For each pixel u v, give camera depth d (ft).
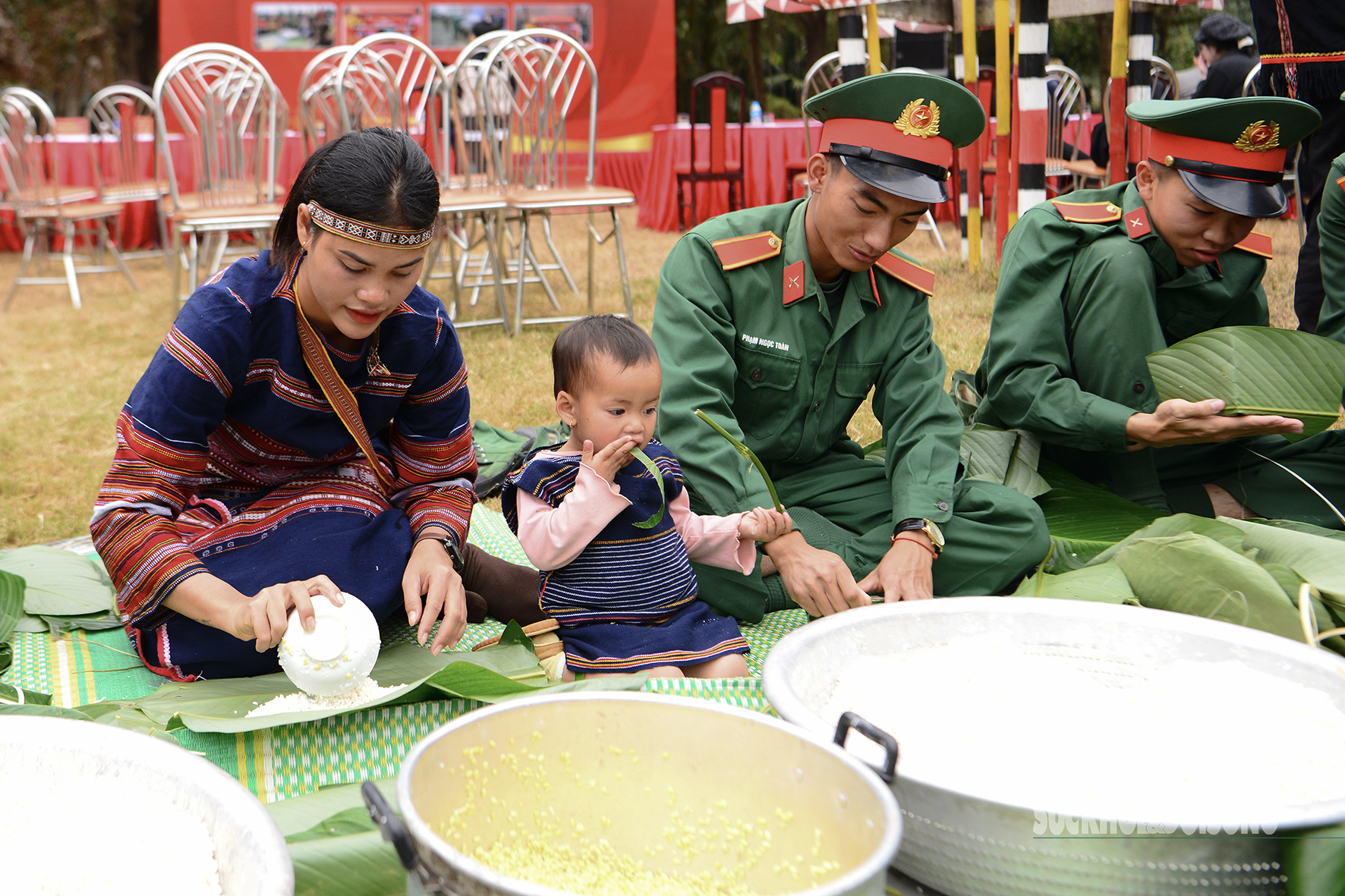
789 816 3.39
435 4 38.68
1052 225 7.27
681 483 6.11
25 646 6.33
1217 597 5.28
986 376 8.27
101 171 30.63
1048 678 4.25
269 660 5.61
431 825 3.28
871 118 6.17
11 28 53.98
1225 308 7.42
